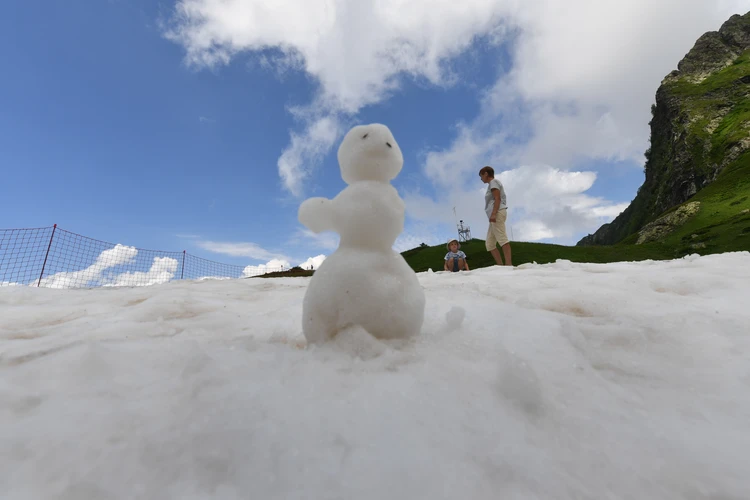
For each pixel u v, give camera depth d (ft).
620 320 6.40
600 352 4.96
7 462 2.67
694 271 10.22
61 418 3.14
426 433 2.87
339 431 2.86
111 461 2.66
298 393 3.42
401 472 2.47
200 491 2.43
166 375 4.10
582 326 5.74
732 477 2.60
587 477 2.59
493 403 3.37
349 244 5.39
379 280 5.03
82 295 12.00
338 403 3.25
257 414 3.08
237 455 2.67
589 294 8.46
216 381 3.67
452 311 5.92
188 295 11.00
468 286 10.68
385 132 5.75
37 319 8.91
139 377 4.02
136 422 3.07
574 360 4.62
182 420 3.07
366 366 4.12
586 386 3.94
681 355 4.83
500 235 20.70
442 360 4.35
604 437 3.05
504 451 2.75
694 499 2.45
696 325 5.76
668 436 3.10
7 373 4.12
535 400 3.38
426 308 7.75
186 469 2.60
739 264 11.14
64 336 6.54
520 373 3.54
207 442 2.80
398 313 5.03
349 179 5.89
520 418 3.22
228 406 3.19
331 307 5.02
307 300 5.31
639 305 7.55
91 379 3.92
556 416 3.31
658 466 2.72
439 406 3.26
